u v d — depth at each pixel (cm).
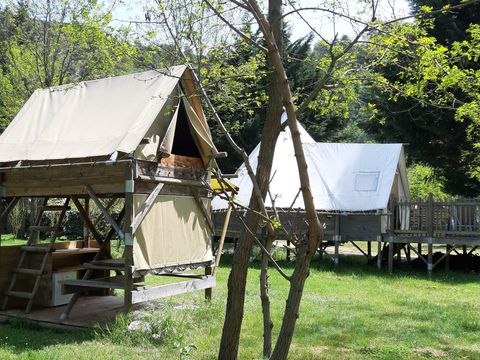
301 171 391
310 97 479
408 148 2417
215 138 2573
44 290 968
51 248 952
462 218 1573
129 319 789
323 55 626
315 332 826
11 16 2069
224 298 1069
